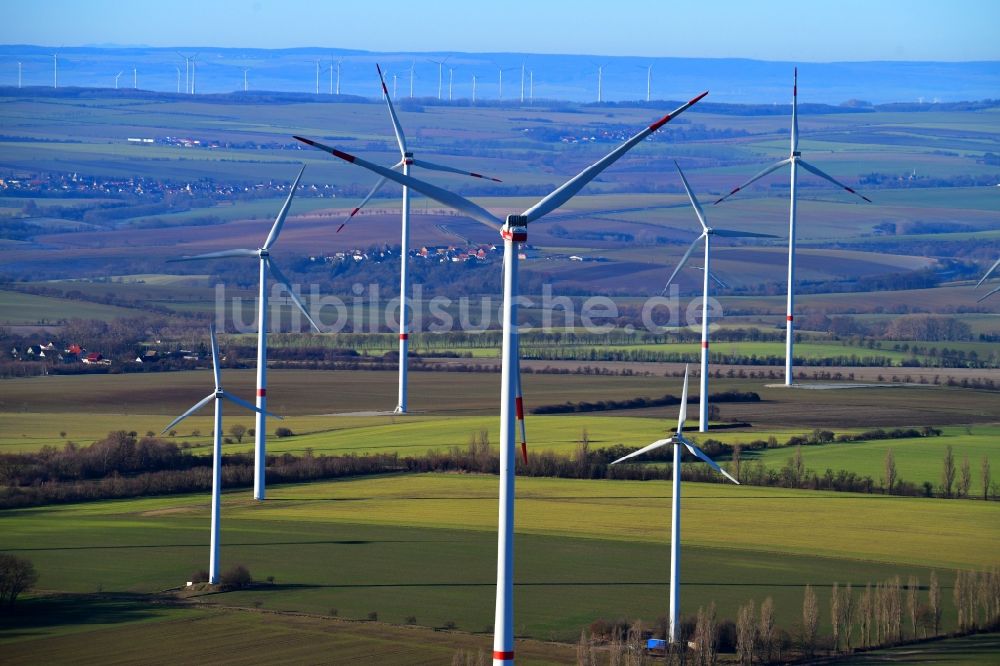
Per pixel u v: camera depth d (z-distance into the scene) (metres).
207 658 142.25
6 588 165.88
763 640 145.62
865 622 157.38
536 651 144.88
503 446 97.12
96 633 152.00
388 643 147.88
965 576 163.50
